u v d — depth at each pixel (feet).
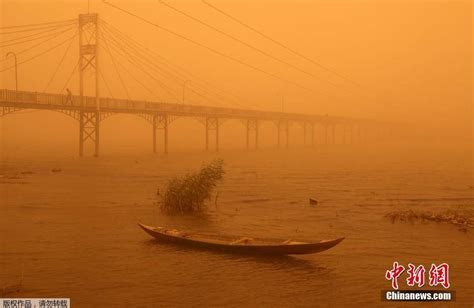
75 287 52.85
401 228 82.38
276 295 51.03
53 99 229.86
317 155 328.29
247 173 184.96
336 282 54.90
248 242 65.31
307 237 75.77
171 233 70.44
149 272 57.72
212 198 114.93
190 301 49.26
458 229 81.35
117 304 48.57
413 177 174.60
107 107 263.49
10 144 450.71
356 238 75.10
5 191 125.18
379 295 51.70
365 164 243.40
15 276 56.44
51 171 181.16
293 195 122.83
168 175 169.48
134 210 98.37
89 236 75.00
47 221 86.79
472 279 57.11
